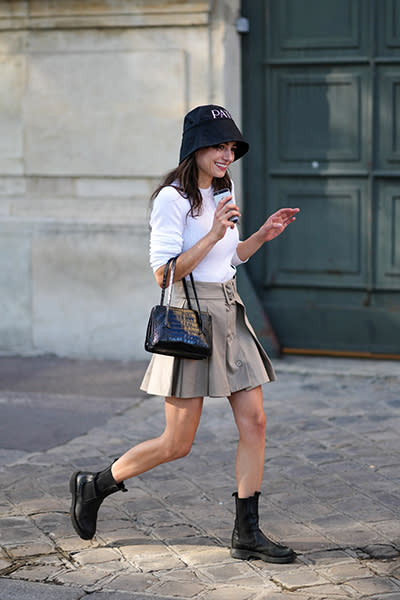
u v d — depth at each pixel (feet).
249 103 43.60
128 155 43.11
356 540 23.89
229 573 22.02
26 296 45.14
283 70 42.83
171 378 21.58
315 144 42.80
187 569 22.29
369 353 43.27
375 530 24.50
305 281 43.73
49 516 25.72
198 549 23.49
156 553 23.26
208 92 41.81
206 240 20.88
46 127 44.04
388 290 42.60
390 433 32.86
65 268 44.39
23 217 44.96
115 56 42.70
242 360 22.26
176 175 21.83
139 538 24.25
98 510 25.12
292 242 43.73
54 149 44.06
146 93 42.52
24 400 37.96
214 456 30.78
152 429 34.12
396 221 42.11
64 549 23.56
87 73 43.19
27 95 44.06
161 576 21.90
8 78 44.21
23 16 43.32
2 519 25.53
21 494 27.48
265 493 27.40
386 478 28.43
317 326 43.80
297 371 41.42
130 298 43.80
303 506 26.32
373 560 22.67
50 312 44.96
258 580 21.61
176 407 21.90
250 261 44.39
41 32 43.55
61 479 28.78
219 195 21.86
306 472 29.12
